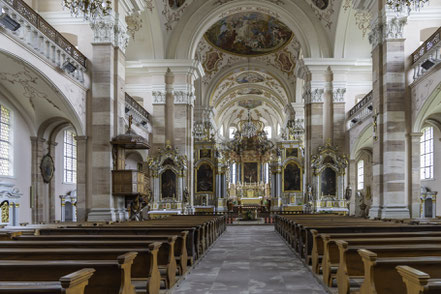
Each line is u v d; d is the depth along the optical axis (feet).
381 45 47.96
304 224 33.55
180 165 72.18
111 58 46.68
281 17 79.82
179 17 76.28
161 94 74.95
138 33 74.84
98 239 21.70
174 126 74.95
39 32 36.22
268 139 153.58
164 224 35.37
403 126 45.85
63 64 40.47
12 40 32.65
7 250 16.43
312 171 75.20
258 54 107.76
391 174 45.39
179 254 24.70
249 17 95.61
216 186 104.42
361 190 90.38
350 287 18.98
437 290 9.91
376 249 16.78
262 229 67.36
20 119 50.11
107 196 44.62
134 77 76.95
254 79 122.01
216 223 48.06
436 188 63.67
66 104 42.37
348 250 17.80
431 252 16.93
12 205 47.85
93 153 45.24
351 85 77.20
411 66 46.29
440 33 40.01
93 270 11.06
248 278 24.40
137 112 66.69
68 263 13.46
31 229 29.25
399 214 44.62
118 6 48.11
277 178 111.96
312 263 25.63
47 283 11.39
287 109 113.91
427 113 46.85
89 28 47.78
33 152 52.34
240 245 42.24
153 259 17.20
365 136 73.10
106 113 45.65
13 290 9.77
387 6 46.42
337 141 75.92
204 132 103.55
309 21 77.71
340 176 73.72
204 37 99.45
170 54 76.54
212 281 23.56
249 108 151.12
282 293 20.67
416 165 45.16
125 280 13.70
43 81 39.70
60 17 47.98
